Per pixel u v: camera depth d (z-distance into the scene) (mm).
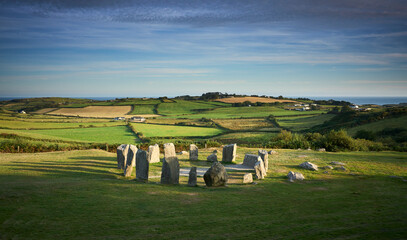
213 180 16094
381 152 35375
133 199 12164
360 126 70938
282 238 8289
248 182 17422
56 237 7781
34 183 14070
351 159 27453
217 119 114500
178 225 9258
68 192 12562
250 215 10648
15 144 30922
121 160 20609
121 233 8352
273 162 25297
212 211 11008
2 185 13172
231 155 25859
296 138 46625
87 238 7836
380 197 14125
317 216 10703
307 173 20672
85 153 27734
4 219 8852
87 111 142875
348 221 10078
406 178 19297
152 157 24094
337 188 16234
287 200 13242
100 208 10617
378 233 8750
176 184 16375
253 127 94938
